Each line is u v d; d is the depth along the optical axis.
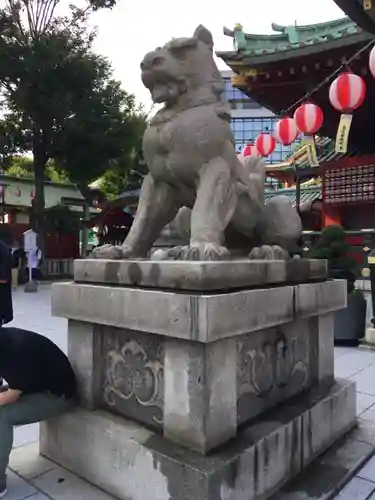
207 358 1.86
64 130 14.23
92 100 14.34
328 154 12.94
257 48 10.59
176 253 2.44
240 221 2.78
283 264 2.40
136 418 2.22
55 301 2.54
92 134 14.45
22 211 19.06
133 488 2.01
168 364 2.01
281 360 2.47
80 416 2.32
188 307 1.82
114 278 2.29
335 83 6.39
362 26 7.41
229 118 2.59
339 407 2.71
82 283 2.47
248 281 2.12
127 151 15.82
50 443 2.49
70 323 2.51
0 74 13.63
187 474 1.78
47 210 16.56
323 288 2.65
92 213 21.72
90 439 2.24
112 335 2.36
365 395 3.56
